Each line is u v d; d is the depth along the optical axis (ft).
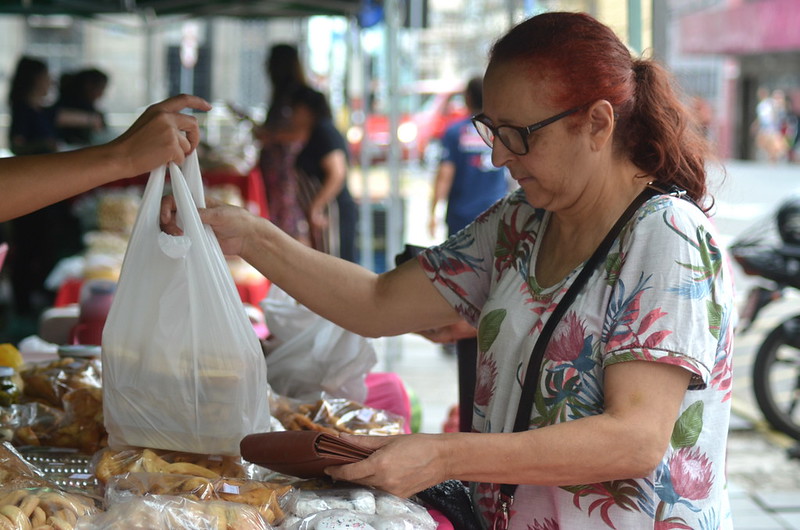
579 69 5.53
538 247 6.33
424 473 5.35
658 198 5.72
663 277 5.45
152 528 5.19
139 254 6.37
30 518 5.23
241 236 7.00
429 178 71.05
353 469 5.35
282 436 5.71
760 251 18.35
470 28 97.40
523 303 6.16
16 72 28.55
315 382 8.98
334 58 43.09
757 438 18.92
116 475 5.99
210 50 60.18
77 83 31.71
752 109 100.27
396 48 22.88
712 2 94.22
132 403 6.39
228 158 25.30
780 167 88.84
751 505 15.34
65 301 17.08
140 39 58.29
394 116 23.35
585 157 5.68
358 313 7.19
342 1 26.84
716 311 5.51
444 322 7.22
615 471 5.33
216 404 6.36
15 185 6.06
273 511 5.73
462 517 6.34
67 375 8.20
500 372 6.15
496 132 5.74
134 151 6.27
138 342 6.35
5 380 7.93
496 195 24.56
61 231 27.89
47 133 28.86
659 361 5.35
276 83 24.79
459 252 7.01
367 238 26.32
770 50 86.74
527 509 5.94
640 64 6.06
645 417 5.33
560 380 5.77
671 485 5.62
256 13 29.84
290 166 24.47
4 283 30.19
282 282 7.16
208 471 6.19
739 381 23.30
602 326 5.69
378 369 23.24
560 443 5.31
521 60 5.60
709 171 6.23
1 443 6.40
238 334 6.40
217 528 5.31
